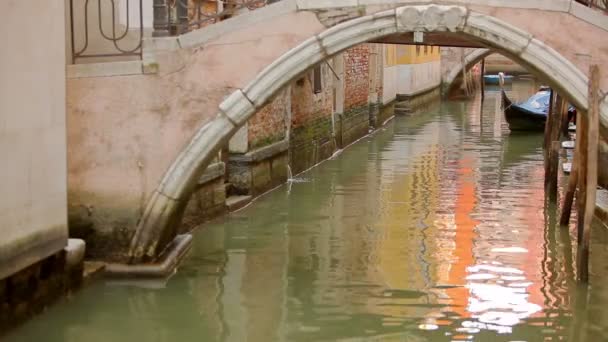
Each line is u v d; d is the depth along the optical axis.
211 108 6.89
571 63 6.79
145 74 6.90
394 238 8.95
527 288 7.11
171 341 5.78
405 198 11.40
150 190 6.97
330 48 6.83
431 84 30.23
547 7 6.76
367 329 6.07
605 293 6.98
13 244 5.51
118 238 7.04
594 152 6.97
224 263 7.79
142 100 6.93
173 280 7.16
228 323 6.16
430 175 13.63
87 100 6.96
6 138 5.39
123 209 7.01
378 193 11.77
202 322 6.15
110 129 6.97
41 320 5.98
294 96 13.05
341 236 9.01
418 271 7.61
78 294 6.55
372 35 6.82
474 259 8.07
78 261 6.50
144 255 7.04
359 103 19.06
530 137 19.67
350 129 17.97
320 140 14.94
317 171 13.92
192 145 6.89
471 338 5.89
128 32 8.11
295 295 6.86
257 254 8.16
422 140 19.00
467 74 33.62
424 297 6.82
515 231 9.36
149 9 8.34
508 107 20.42
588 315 6.41
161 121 6.92
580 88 6.82
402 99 25.56
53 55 6.05
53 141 6.08
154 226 7.01
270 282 7.21
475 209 10.66
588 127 6.83
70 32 7.55
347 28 6.78
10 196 5.45
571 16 6.76
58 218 6.16
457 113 26.70
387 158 15.77
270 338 5.88
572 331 6.06
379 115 21.78
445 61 32.75
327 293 6.92
